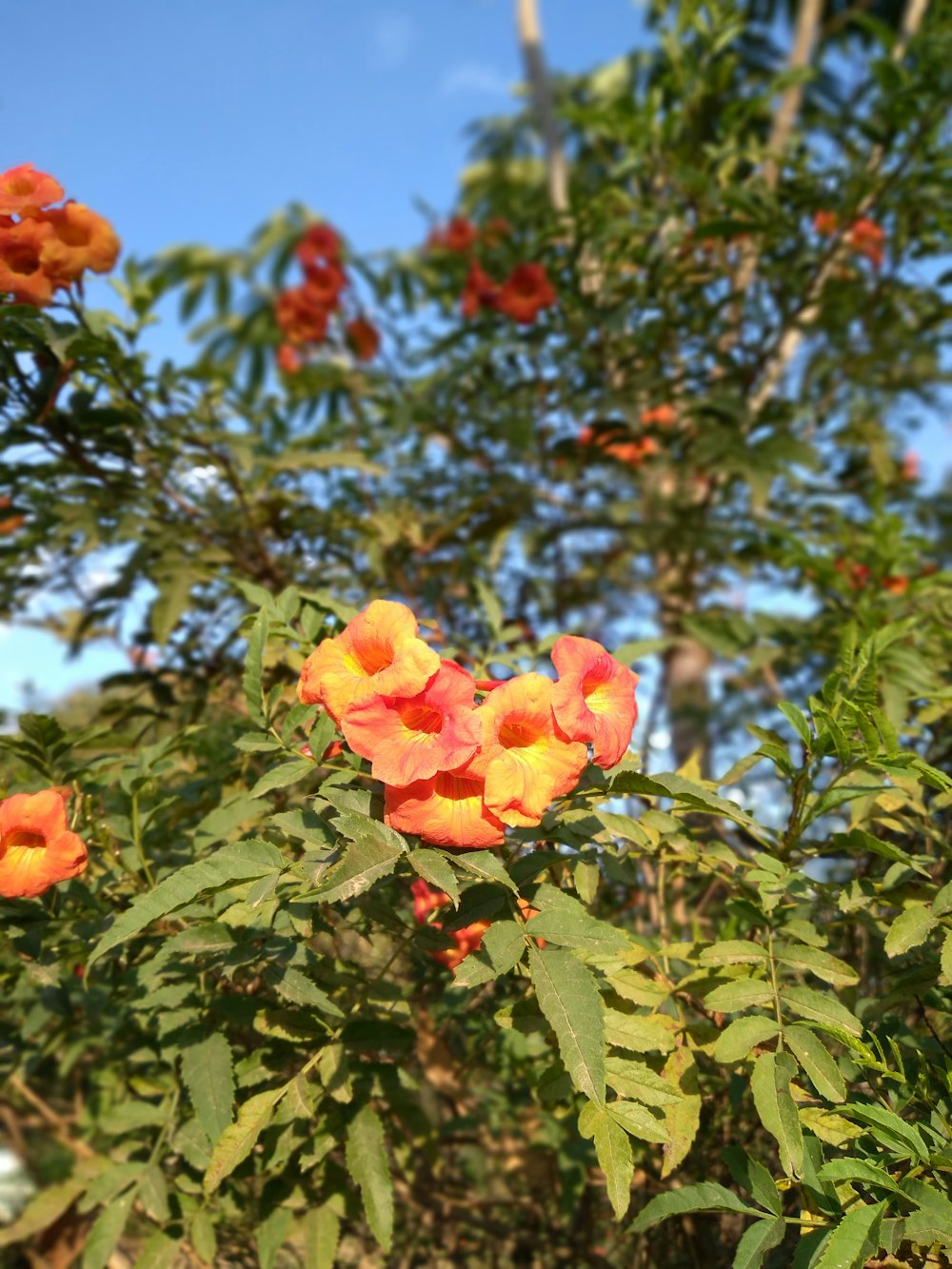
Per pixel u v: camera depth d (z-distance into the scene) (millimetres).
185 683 800
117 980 558
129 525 745
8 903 491
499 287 1233
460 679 385
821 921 542
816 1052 401
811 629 945
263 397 1171
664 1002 486
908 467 1526
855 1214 338
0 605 883
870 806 542
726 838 716
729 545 1187
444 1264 741
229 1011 493
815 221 1195
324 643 420
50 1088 956
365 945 573
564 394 1144
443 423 1176
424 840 398
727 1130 534
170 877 388
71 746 529
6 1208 826
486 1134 774
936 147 1074
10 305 617
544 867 435
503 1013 453
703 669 1317
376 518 898
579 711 391
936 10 1077
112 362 705
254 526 843
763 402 1181
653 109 1115
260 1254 517
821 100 1717
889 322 1291
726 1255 521
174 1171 584
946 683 740
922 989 448
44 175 620
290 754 467
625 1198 376
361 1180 468
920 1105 428
